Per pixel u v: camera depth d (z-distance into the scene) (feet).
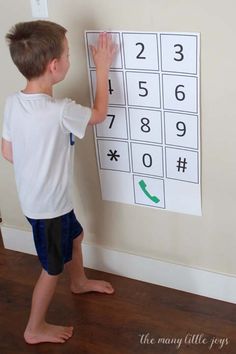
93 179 6.30
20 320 6.09
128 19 5.10
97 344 5.67
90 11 5.28
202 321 5.88
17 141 5.17
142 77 5.30
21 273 6.96
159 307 6.15
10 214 7.30
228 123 5.10
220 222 5.72
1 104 6.44
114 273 6.81
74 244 6.08
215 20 4.69
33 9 5.61
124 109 5.58
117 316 6.06
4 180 7.03
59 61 4.95
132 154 5.82
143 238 6.38
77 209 6.67
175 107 5.28
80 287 6.41
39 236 5.48
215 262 6.01
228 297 6.09
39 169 5.15
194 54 4.91
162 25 4.95
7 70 6.15
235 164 5.29
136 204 6.16
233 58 4.77
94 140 5.98
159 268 6.40
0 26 5.90
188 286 6.31
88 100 5.80
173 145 5.51
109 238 6.66
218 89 4.98
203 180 5.56
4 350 5.68
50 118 4.94
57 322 6.02
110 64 5.34
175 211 5.93
